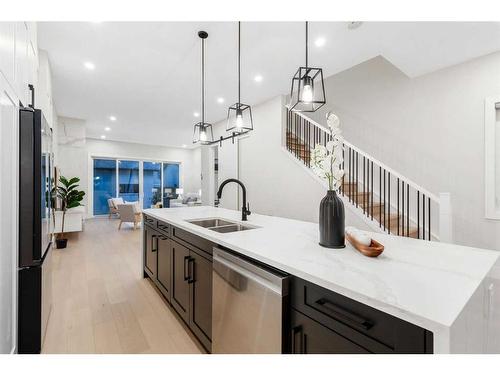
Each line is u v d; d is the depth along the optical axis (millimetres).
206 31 2715
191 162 11250
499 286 1179
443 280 912
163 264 2496
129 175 9797
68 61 3365
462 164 3244
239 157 5824
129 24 2588
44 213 1811
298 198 4297
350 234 1400
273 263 1135
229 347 1424
